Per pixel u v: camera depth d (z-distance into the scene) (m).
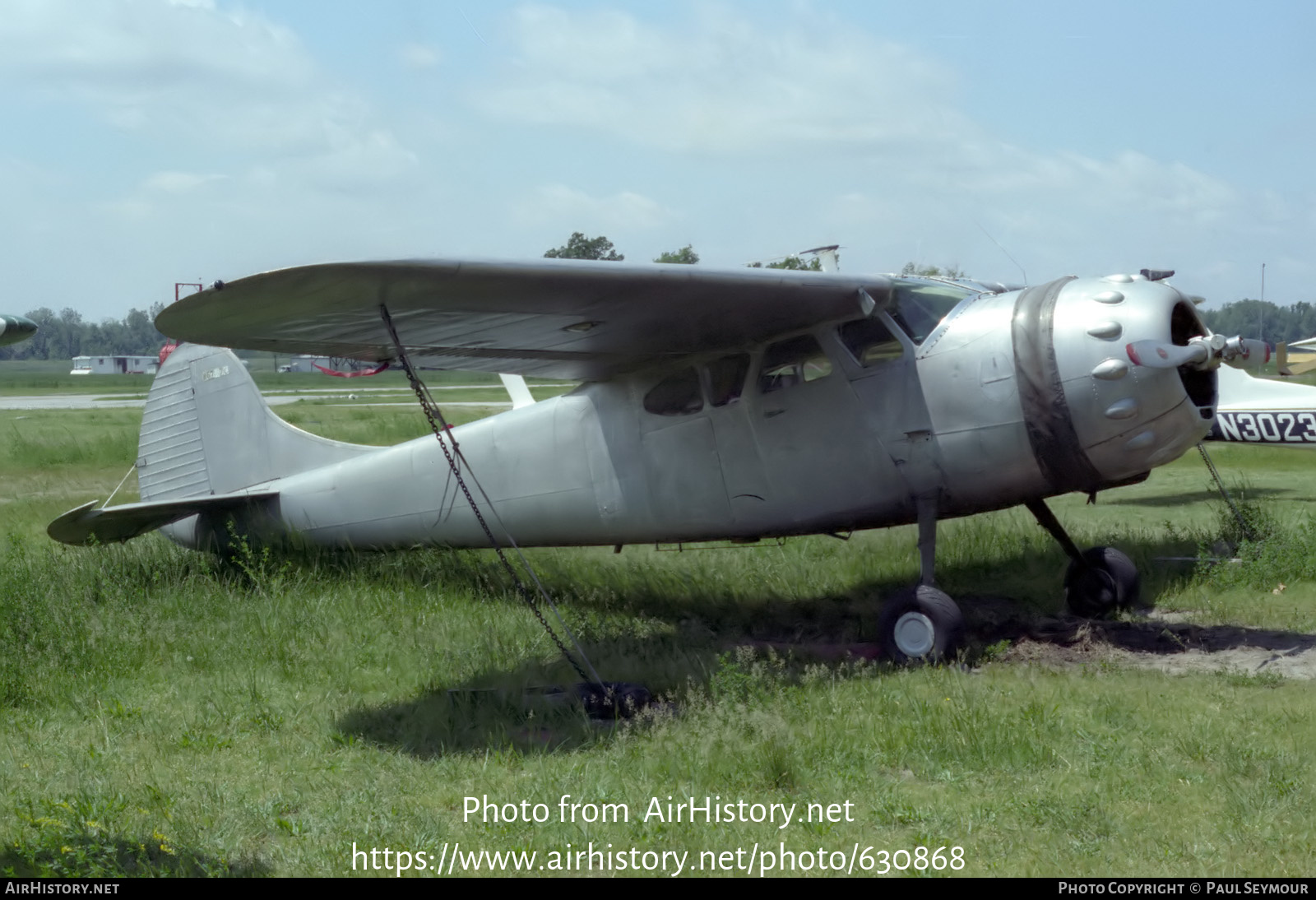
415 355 7.47
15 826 4.66
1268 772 4.76
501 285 5.90
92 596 8.80
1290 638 7.55
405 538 9.97
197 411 11.00
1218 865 3.98
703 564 10.38
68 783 5.18
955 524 11.66
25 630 7.49
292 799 4.95
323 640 7.65
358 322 6.29
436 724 6.00
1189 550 10.22
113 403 52.53
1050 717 5.62
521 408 9.40
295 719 6.17
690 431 8.29
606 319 7.00
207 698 6.52
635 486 8.61
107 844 4.40
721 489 8.18
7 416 38.88
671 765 5.14
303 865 4.24
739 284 6.67
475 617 8.38
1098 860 4.06
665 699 6.50
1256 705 5.86
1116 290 6.91
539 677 6.86
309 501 10.35
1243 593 8.86
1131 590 8.38
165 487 11.20
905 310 7.49
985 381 7.05
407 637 7.78
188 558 10.05
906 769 5.13
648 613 8.91
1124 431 6.80
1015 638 7.90
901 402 7.36
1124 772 4.89
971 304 7.34
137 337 191.12
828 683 6.43
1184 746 5.13
